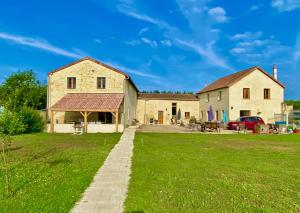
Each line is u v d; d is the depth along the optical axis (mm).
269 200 6805
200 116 50000
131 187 7863
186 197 6965
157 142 19484
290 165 11172
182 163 11352
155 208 6180
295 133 30141
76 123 30094
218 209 6152
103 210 6090
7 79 44094
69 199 6707
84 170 9961
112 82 33625
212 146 17422
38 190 7465
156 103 49938
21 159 12320
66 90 33812
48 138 22266
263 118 38719
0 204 6363
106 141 19922
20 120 13219
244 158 12828
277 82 39219
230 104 38062
